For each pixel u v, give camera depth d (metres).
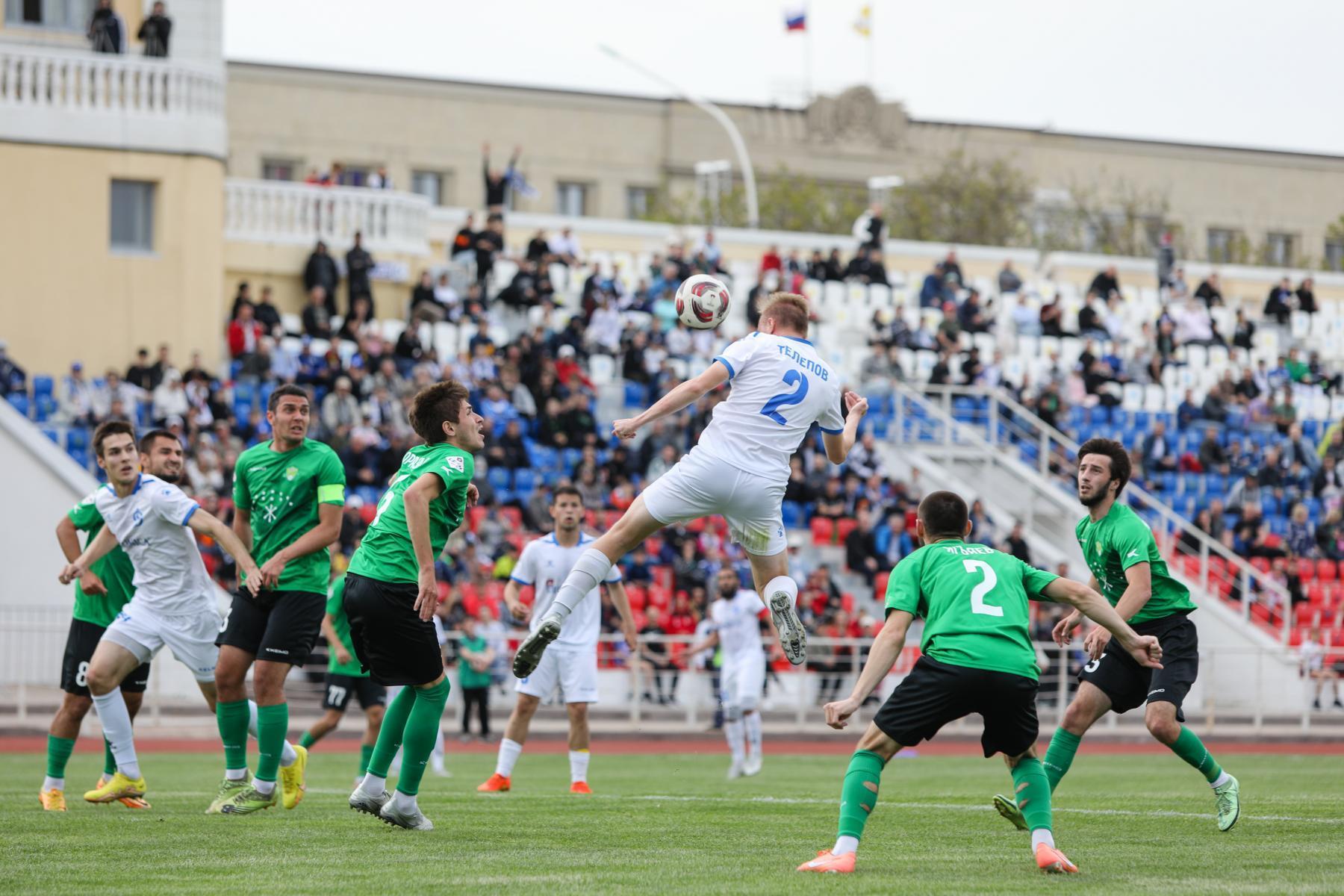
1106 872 12.79
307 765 29.56
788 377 14.63
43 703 39.56
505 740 23.06
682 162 105.31
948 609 12.61
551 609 14.58
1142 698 16.67
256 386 49.22
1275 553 54.03
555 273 60.25
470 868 12.91
